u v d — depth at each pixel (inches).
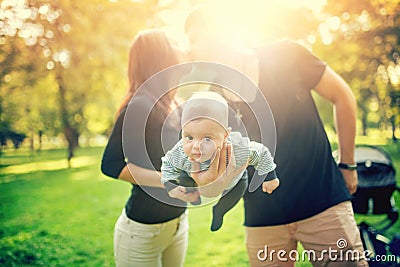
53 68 581.0
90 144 1478.8
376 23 464.4
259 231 99.7
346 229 94.4
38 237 243.0
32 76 590.6
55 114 776.3
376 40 483.2
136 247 94.0
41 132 1066.1
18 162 784.9
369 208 189.2
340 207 95.4
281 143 93.7
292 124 93.4
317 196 94.7
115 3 508.4
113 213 306.7
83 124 1013.2
